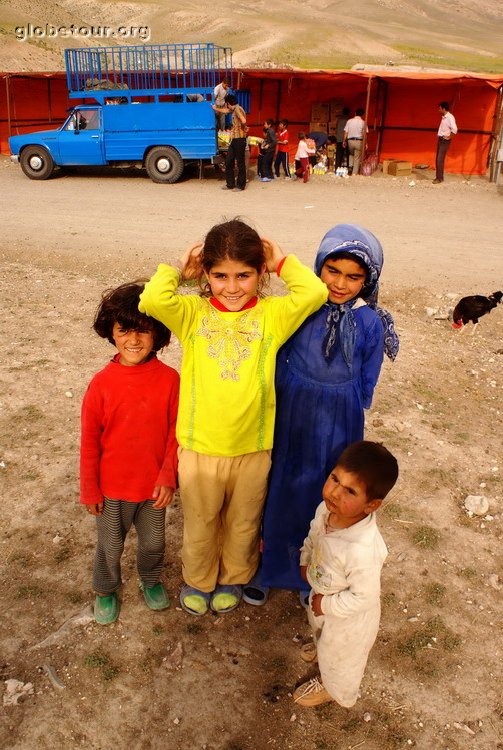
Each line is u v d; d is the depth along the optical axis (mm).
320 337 2471
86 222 11055
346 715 2479
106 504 2555
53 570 3121
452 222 11828
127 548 3289
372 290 2486
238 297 2338
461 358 6066
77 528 3418
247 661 2682
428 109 17922
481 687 2623
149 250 9312
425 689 2604
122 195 13914
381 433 4492
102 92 15328
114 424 2395
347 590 2082
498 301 6711
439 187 15594
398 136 18484
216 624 2859
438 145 15812
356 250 2275
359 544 2045
